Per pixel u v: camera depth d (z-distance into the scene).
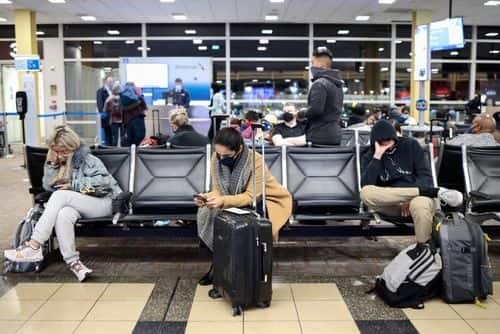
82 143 3.67
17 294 3.11
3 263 3.67
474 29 13.51
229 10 11.27
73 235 3.39
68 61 13.35
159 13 11.65
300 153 3.94
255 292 2.82
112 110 9.75
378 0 10.23
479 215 3.54
